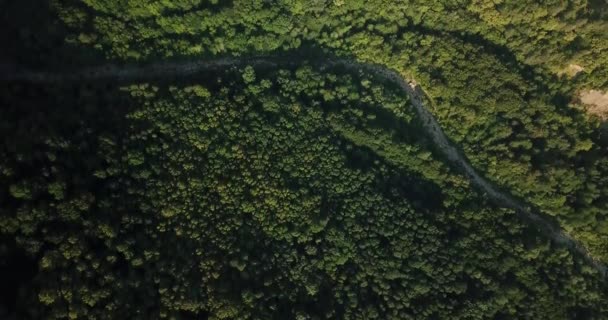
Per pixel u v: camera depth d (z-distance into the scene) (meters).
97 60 89.69
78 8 86.81
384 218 94.44
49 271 70.50
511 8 98.31
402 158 99.56
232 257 84.25
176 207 83.31
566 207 96.50
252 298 81.94
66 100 84.19
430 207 98.38
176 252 81.00
